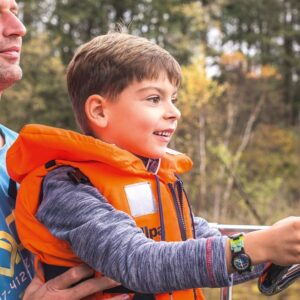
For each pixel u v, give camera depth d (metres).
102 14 25.27
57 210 1.71
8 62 2.00
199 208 15.74
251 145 22.59
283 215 15.32
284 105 27.61
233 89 23.50
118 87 1.84
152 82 1.84
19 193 1.83
